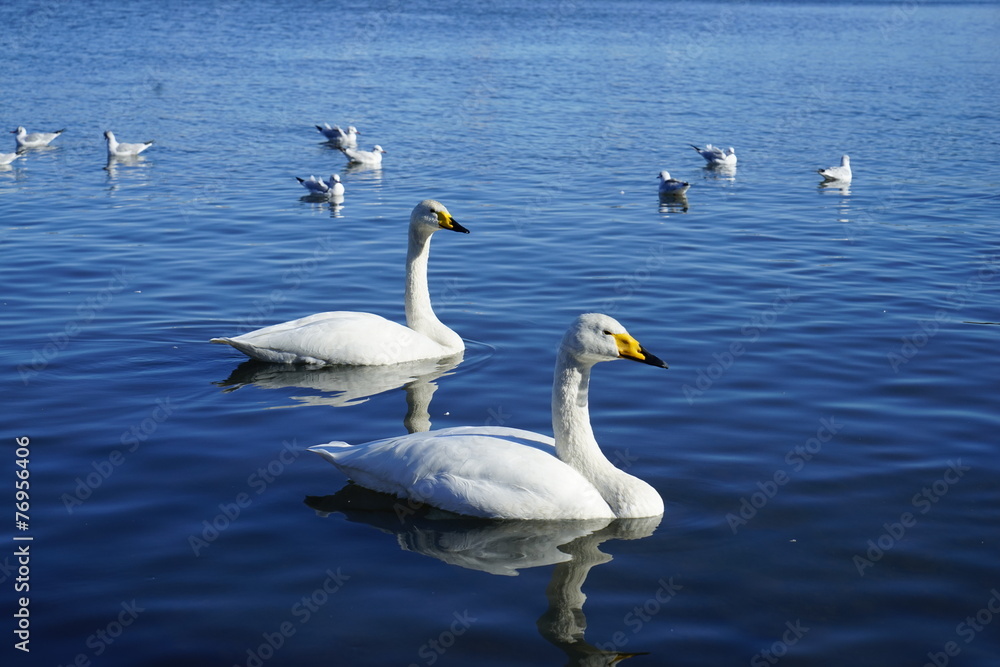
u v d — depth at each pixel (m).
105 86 50.88
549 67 61.19
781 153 37.19
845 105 48.28
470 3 109.75
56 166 33.88
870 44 79.12
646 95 50.94
